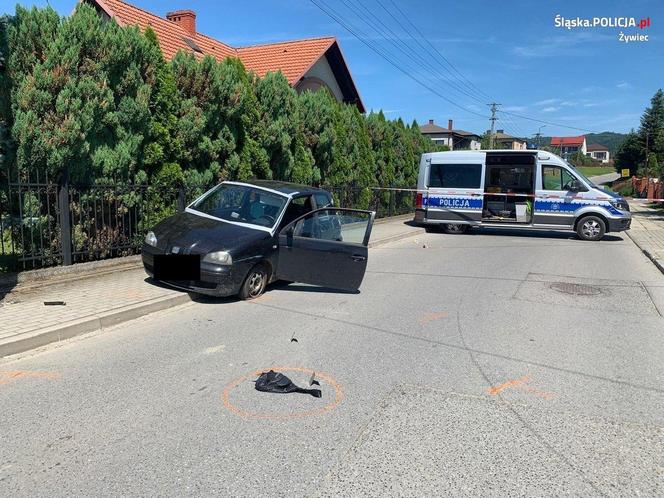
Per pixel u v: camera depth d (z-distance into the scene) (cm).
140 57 856
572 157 11531
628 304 738
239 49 2269
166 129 920
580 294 800
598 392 429
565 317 662
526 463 319
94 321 560
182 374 446
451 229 1736
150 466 305
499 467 314
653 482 303
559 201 1585
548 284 875
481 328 606
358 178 1794
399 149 2289
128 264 860
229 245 671
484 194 1653
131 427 351
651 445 344
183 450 324
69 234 775
